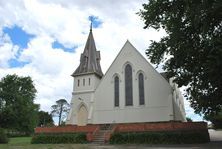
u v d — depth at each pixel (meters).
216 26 25.17
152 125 33.25
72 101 48.91
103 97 44.75
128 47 45.00
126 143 32.69
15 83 75.19
